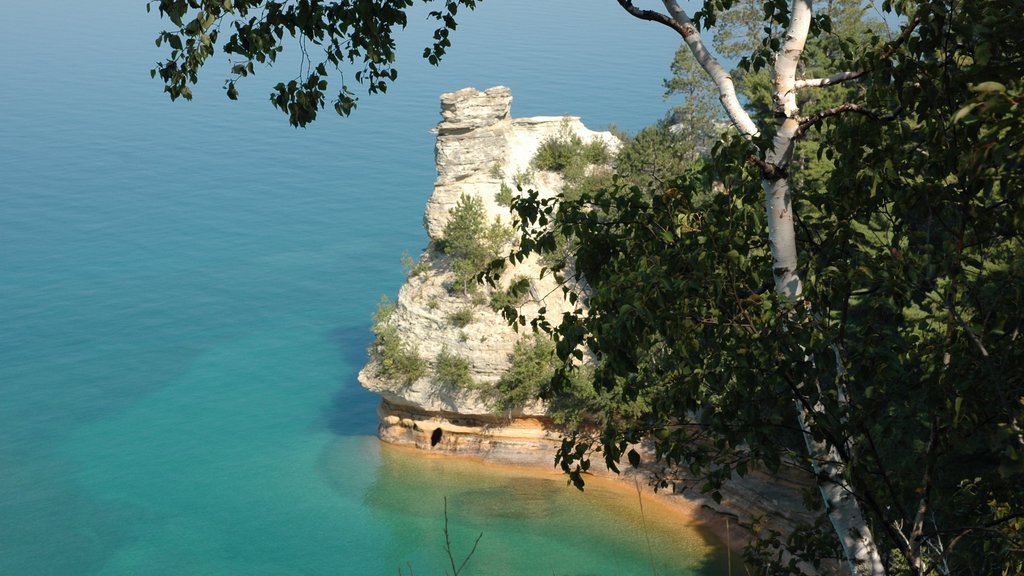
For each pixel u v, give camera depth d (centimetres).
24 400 11075
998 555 1680
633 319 1445
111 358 12562
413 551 7281
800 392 1471
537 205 1848
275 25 1792
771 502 6625
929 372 1551
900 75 1448
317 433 9575
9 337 13650
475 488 8012
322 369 11694
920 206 1522
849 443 1614
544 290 8425
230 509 8219
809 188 1777
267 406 10469
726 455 1705
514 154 9075
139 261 18188
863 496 1616
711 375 1481
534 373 8112
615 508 7356
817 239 1764
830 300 1552
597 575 6612
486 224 8744
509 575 6769
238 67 1803
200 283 16462
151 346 12988
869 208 1653
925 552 1794
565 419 8012
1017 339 1491
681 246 1605
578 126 9269
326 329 13488
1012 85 1295
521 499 7725
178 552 7612
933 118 1470
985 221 1491
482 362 8319
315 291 15838
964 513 1778
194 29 1708
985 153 1217
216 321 14062
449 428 8569
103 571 7431
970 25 1332
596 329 1577
